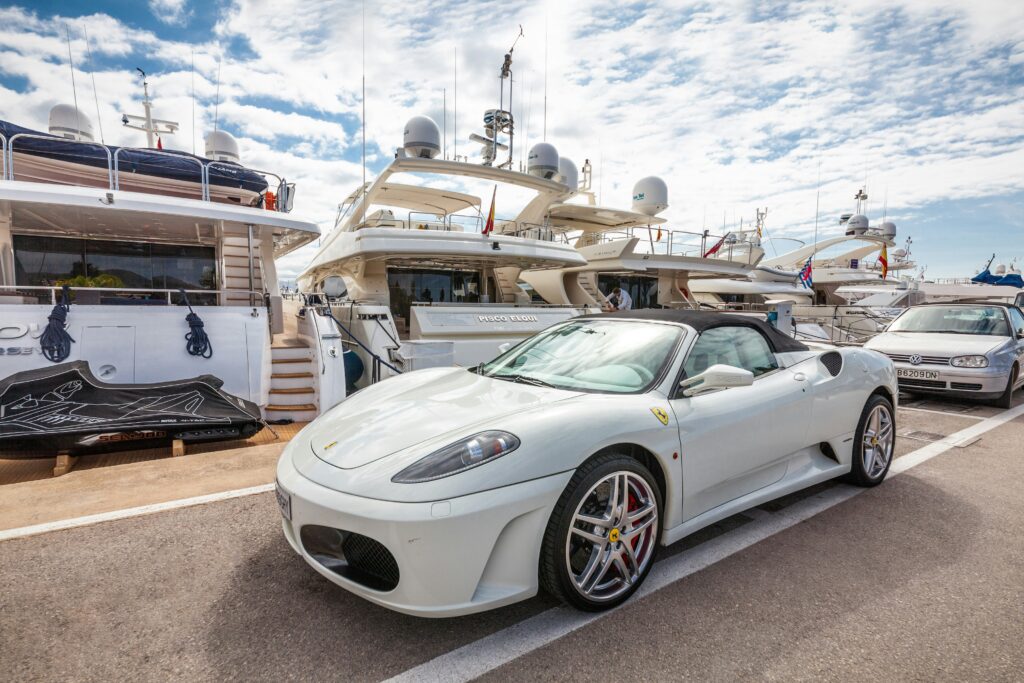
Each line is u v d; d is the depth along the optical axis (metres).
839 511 3.25
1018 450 4.69
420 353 6.36
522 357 3.27
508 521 1.91
